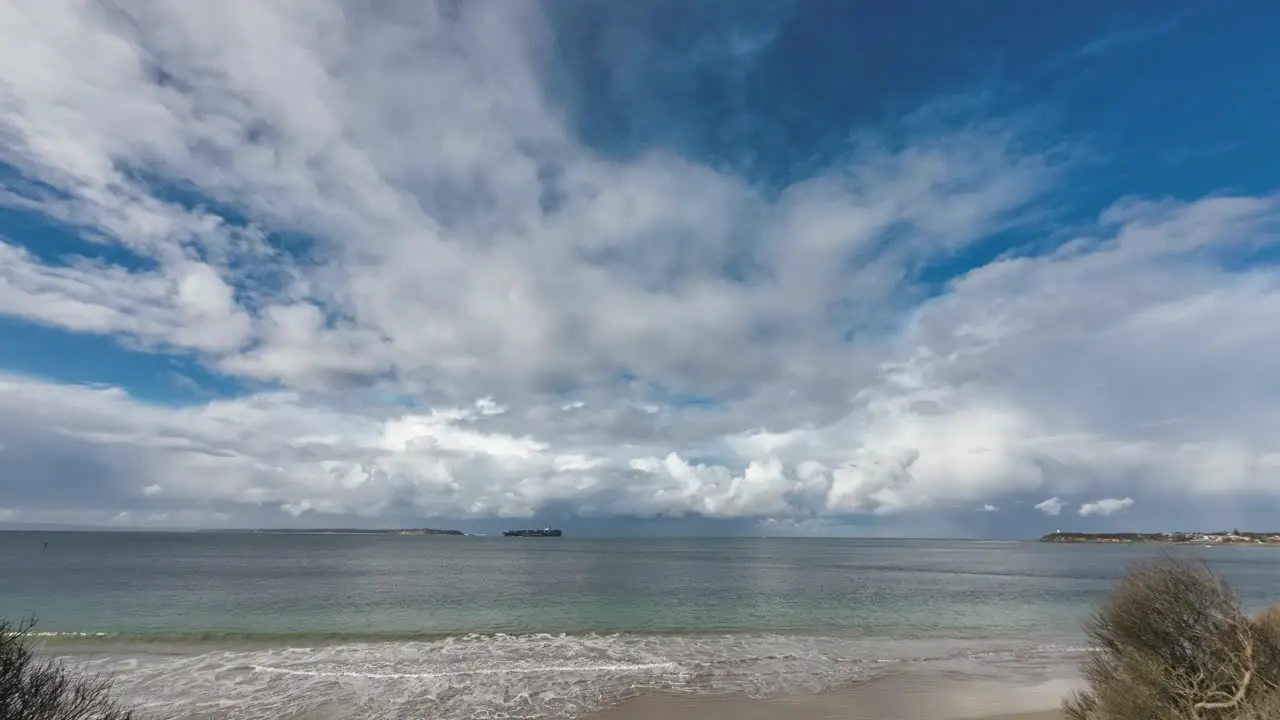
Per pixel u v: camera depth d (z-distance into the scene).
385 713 13.12
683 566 74.31
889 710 13.32
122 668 16.86
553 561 84.00
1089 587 47.06
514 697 14.32
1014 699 14.23
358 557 87.75
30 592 37.38
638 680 15.84
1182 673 7.70
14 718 6.19
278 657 18.38
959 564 86.88
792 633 24.09
